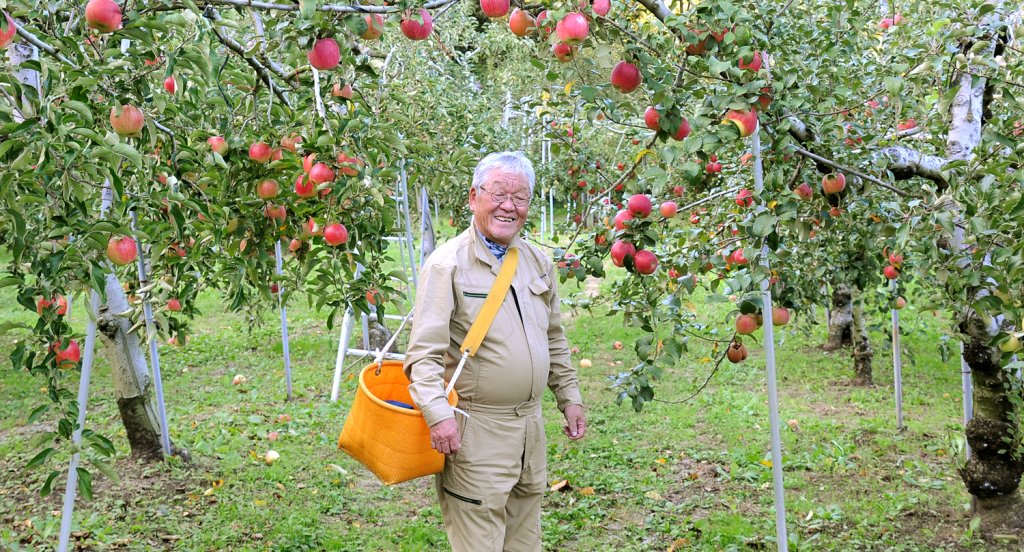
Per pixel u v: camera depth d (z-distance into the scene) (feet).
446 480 8.05
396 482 7.76
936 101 10.96
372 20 6.61
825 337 25.86
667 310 9.29
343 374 22.24
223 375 22.48
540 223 43.21
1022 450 11.50
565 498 13.80
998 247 8.36
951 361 22.99
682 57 7.50
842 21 11.63
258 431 17.33
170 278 10.94
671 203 10.41
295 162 9.25
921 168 10.50
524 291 8.21
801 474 14.73
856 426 17.42
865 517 12.68
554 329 9.03
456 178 15.92
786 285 10.39
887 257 14.16
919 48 9.59
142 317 12.52
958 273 8.86
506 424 8.00
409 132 17.58
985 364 11.49
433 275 7.88
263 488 14.26
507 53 31.50
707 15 6.81
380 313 10.98
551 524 12.65
